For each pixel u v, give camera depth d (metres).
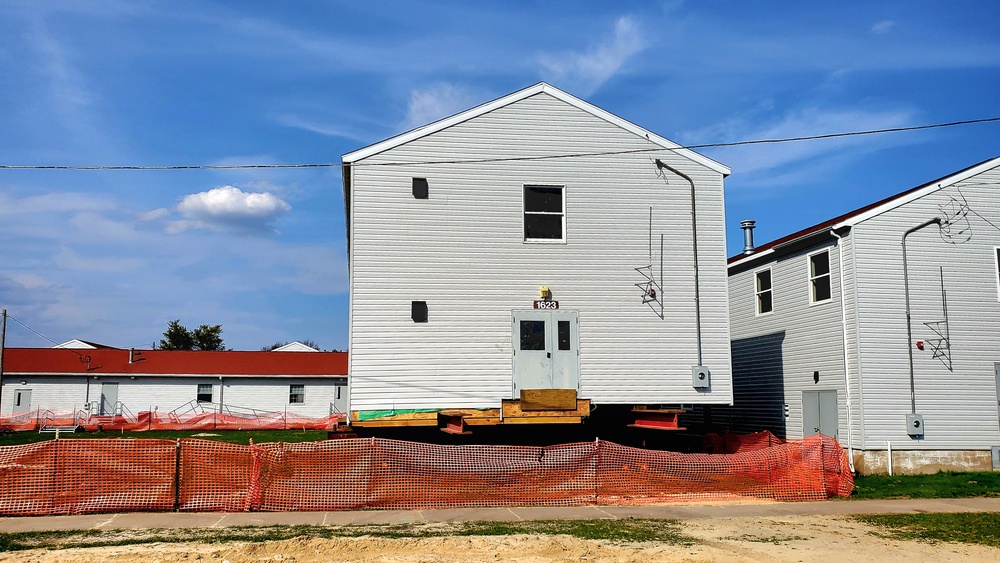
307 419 44.62
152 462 13.88
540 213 18.80
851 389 19.66
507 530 11.98
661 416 18.03
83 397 42.56
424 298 17.97
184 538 11.30
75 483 13.62
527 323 18.31
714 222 19.36
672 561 10.12
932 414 19.58
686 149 19.44
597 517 13.38
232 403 44.03
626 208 19.06
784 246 22.53
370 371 17.56
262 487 13.98
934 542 11.59
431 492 14.52
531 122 18.97
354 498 14.20
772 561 10.24
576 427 19.20
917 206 20.38
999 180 21.05
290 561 9.91
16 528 12.17
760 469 15.88
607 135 19.20
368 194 18.12
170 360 45.09
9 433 38.53
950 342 19.98
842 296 20.11
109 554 10.18
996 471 19.45
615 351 18.55
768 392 23.92
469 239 18.31
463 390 17.81
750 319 25.33
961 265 20.42
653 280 18.94
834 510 14.50
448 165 18.50
